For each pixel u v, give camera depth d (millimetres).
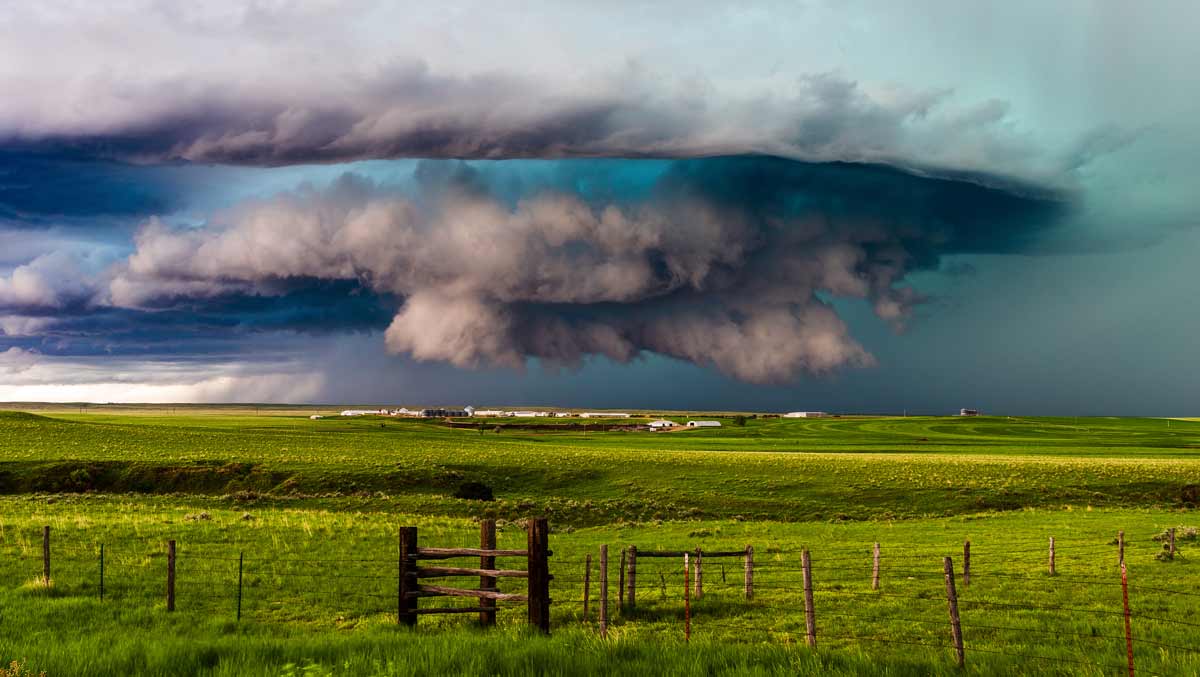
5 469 71938
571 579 26469
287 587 23609
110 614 19344
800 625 18688
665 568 29016
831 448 142875
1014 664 12969
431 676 11789
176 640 15039
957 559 30672
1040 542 35906
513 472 77312
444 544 32656
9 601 20453
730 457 93250
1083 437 195875
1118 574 26047
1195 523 44750
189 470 72625
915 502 63625
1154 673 12445
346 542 32250
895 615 19797
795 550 34219
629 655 13125
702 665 12320
